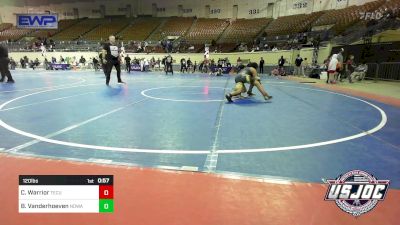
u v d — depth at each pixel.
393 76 15.08
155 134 4.45
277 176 2.88
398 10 17.97
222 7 34.84
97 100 8.02
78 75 19.52
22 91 10.02
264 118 5.78
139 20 36.94
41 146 3.77
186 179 2.78
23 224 2.07
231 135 4.45
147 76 19.67
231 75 22.11
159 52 29.55
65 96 8.81
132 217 2.12
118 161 3.24
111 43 12.19
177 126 5.00
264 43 27.20
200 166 3.12
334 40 20.33
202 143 3.99
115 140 4.09
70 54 30.64
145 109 6.64
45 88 11.09
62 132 4.50
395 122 5.56
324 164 3.24
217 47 28.56
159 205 2.29
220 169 3.05
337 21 23.78
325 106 7.43
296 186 2.67
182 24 34.59
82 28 36.69
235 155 3.51
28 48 32.00
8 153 3.46
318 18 26.47
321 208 2.29
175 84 13.47
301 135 4.50
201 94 9.66
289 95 9.68
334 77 14.73
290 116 6.02
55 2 40.00
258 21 31.83
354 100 8.65
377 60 16.58
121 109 6.61
